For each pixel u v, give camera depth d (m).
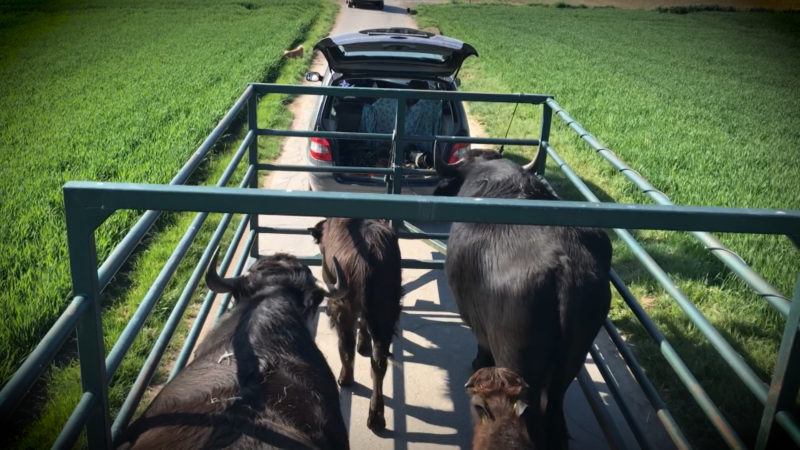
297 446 2.19
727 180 10.27
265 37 26.84
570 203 2.06
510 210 2.05
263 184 9.32
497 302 3.29
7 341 4.97
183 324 5.54
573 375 3.22
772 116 17.48
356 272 4.34
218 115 12.97
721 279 6.76
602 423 3.83
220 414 2.28
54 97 15.30
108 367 2.49
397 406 4.74
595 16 51.62
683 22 50.38
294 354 2.76
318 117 7.62
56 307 5.53
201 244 7.12
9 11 37.75
